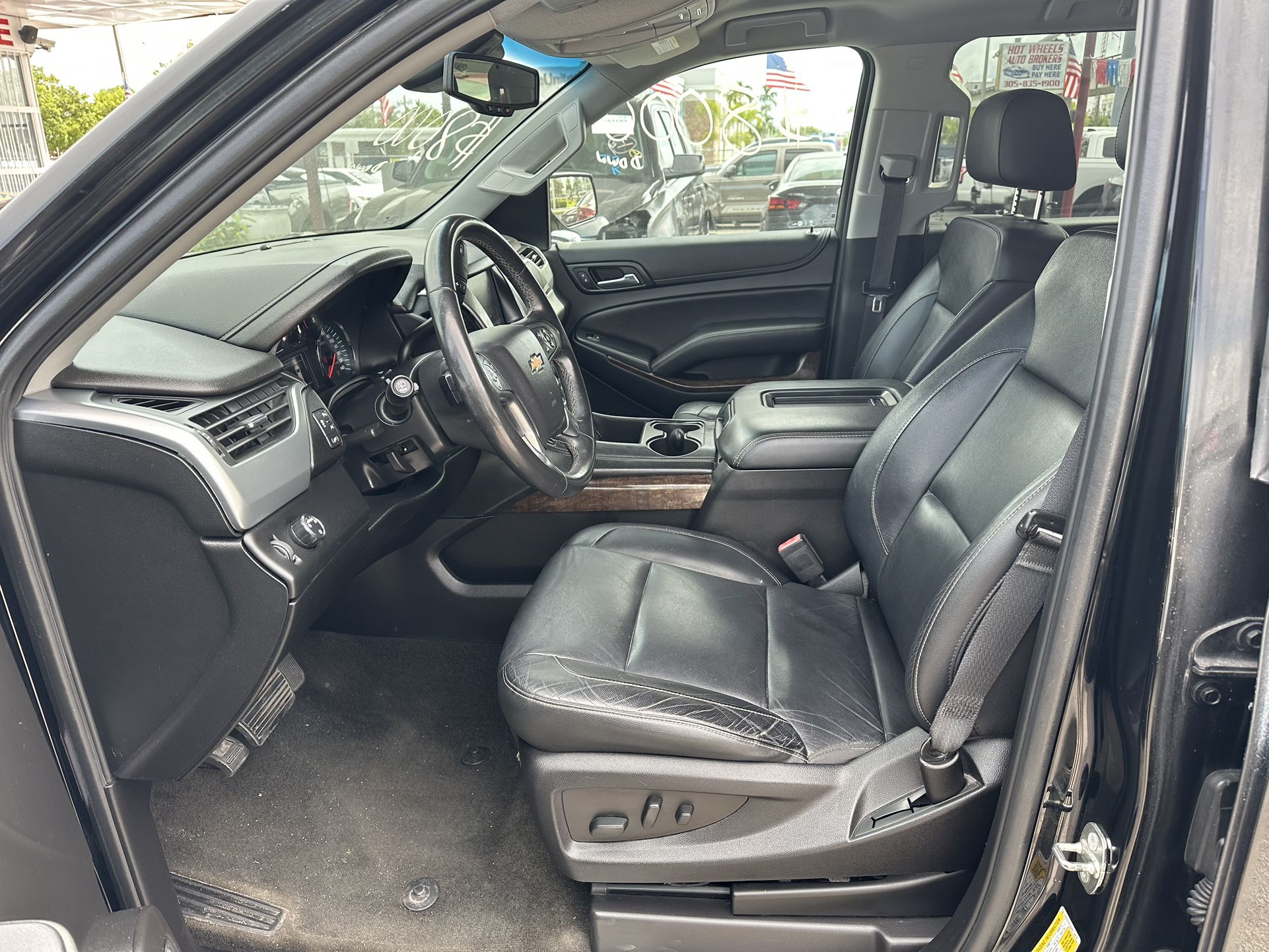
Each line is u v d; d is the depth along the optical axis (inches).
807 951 49.3
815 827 46.9
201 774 68.8
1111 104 97.2
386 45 32.7
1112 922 32.4
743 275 113.9
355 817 65.8
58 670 39.0
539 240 112.0
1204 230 26.9
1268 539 27.5
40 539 38.9
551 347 66.4
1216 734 29.2
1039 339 53.4
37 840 34.5
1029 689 34.0
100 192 33.9
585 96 99.3
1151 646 29.5
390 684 78.5
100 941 36.1
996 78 100.3
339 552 50.9
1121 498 29.8
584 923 57.4
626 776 47.1
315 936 56.2
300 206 95.6
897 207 106.0
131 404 41.6
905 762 47.3
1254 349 26.8
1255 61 26.3
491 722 75.4
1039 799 34.7
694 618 57.0
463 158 103.0
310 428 50.1
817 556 75.1
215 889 59.2
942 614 43.1
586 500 77.5
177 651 43.3
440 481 65.6
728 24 95.6
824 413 78.8
